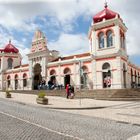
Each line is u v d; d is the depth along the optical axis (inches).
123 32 1603.1
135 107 799.7
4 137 334.3
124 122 499.5
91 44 1656.0
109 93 1207.6
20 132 370.9
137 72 2145.7
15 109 713.0
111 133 374.6
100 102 1007.6
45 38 1982.0
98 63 1525.6
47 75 1895.9
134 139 335.3
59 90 1441.9
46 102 906.7
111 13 1540.4
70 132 375.9
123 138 339.9
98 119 541.0
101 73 1503.4
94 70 1534.2
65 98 1220.5
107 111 708.0
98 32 1558.8
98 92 1243.2
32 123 457.1
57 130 390.6
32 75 2038.6
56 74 1825.8
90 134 362.9
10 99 1115.3
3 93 1657.2
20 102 969.5
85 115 615.8
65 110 748.0
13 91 1830.7
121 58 1465.3
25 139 323.0
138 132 391.2
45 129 398.6
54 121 490.9
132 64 1907.0
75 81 1686.8
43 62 1929.1
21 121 479.5
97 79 1514.5
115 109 758.5
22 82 2204.7
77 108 776.3
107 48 1498.5
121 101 1060.5
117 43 1461.6
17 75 2301.9
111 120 528.4
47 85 1766.7
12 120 491.2
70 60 1738.4
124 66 1530.5
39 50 1979.6
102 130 399.2
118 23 1472.7
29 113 621.3
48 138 331.3
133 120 523.2
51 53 1967.3
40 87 1792.6
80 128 413.1
